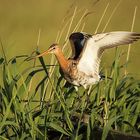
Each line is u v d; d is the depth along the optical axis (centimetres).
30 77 1338
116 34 1384
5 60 1338
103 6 2923
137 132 1317
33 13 3172
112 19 2827
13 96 1308
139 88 1388
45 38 2594
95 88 1434
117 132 1246
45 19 3059
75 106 1376
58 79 1399
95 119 1333
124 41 1389
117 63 1392
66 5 3269
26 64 1828
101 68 1453
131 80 1395
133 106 1377
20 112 1317
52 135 1323
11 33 2673
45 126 1285
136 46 2109
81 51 1407
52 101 1355
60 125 1323
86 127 1294
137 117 1382
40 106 1362
